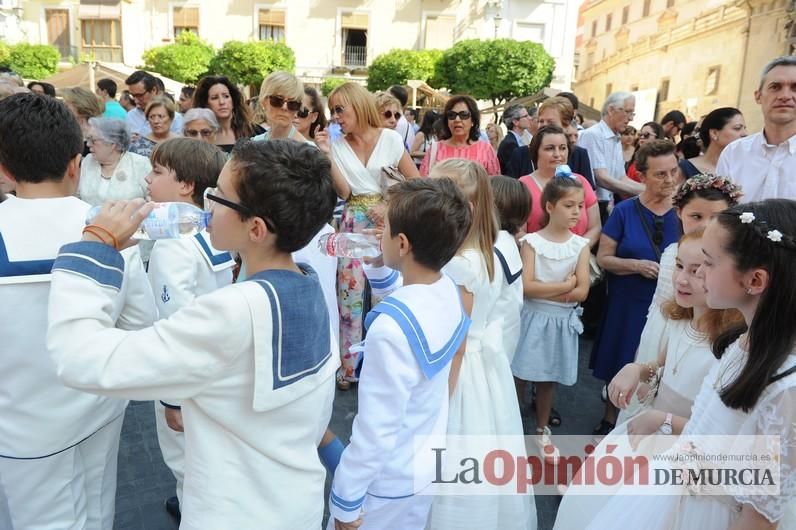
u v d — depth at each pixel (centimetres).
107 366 110
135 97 596
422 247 158
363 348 153
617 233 319
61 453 157
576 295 294
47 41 2492
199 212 185
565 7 2380
